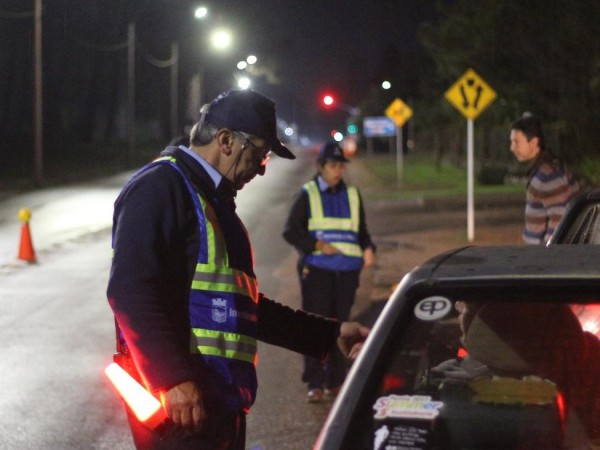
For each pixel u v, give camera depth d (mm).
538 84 32656
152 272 4176
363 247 9672
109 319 13953
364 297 15406
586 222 7012
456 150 60594
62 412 9203
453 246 21828
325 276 9422
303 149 113438
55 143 79875
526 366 3604
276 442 8227
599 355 3707
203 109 4574
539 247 4129
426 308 3508
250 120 4461
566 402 3539
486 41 32406
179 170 4371
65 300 15656
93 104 88062
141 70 93812
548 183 8750
